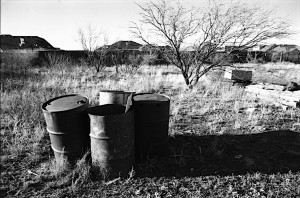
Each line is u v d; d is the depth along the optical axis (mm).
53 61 17797
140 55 18016
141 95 4391
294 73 15578
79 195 3219
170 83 11375
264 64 23109
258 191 3246
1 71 15000
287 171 3775
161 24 9805
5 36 37094
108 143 3348
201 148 4578
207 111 6879
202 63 10398
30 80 11430
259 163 4031
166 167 3885
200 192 3240
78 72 15883
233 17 9336
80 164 3592
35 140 4762
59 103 3836
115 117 3271
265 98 8125
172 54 10633
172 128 5426
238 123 5656
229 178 3576
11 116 6047
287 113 6582
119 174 3539
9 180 3561
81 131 3654
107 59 19641
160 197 3156
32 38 41062
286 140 4902
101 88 9805
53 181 3508
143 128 3875
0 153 4320
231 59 11188
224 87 10023
